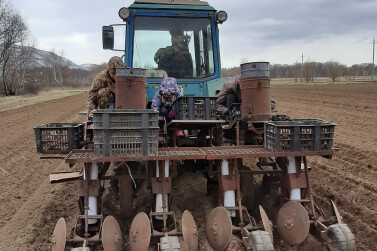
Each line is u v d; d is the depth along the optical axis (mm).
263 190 6340
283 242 4996
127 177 5344
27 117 20219
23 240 5527
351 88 38594
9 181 8516
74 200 7277
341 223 4684
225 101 6500
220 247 4664
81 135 5383
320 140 4828
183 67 7043
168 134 5918
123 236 5172
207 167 5875
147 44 6980
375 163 8906
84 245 4375
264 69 5305
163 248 4176
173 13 7000
